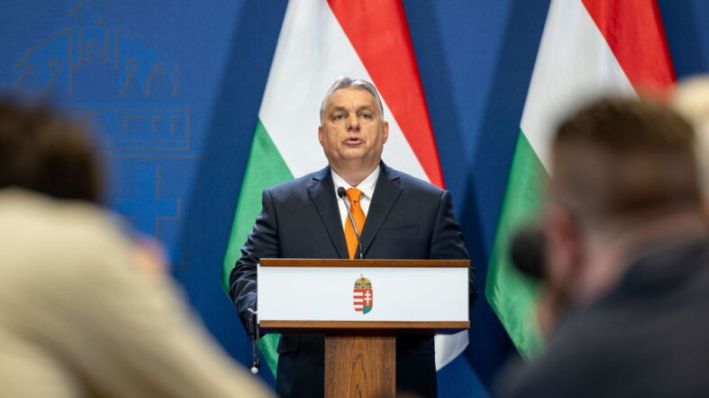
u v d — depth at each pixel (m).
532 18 13.43
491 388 13.16
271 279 8.49
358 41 12.91
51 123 3.57
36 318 3.21
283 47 12.90
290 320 8.47
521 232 3.45
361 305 8.48
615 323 2.80
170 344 3.29
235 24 13.34
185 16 13.38
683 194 2.93
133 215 13.27
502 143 13.33
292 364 10.03
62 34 13.38
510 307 12.46
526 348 12.38
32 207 3.40
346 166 10.55
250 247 10.51
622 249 2.93
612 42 12.99
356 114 10.58
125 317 3.25
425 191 10.55
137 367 3.27
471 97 13.38
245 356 13.13
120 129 13.32
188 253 13.24
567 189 3.00
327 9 12.99
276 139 12.74
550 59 12.95
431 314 8.49
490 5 13.45
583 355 2.77
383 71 12.85
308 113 12.82
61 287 3.22
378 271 8.50
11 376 3.15
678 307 2.79
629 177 2.90
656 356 2.71
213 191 13.28
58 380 3.22
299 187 10.67
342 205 10.53
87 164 3.57
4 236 3.28
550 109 12.87
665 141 2.92
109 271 3.27
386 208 10.39
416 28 13.44
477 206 13.32
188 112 13.32
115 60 13.38
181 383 3.30
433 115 13.38
